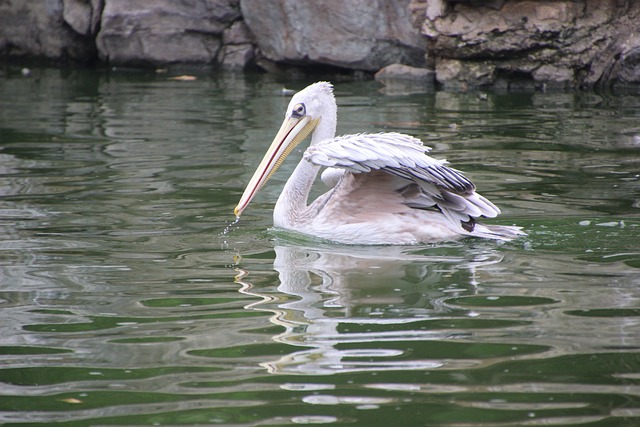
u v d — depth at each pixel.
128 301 8.54
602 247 10.28
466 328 7.63
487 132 17.59
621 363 6.77
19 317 8.09
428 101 21.50
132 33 27.78
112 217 11.94
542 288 8.77
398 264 9.89
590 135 17.20
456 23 23.52
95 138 17.45
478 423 5.80
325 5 25.70
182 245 10.70
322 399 6.22
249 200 11.77
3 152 16.14
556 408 6.00
